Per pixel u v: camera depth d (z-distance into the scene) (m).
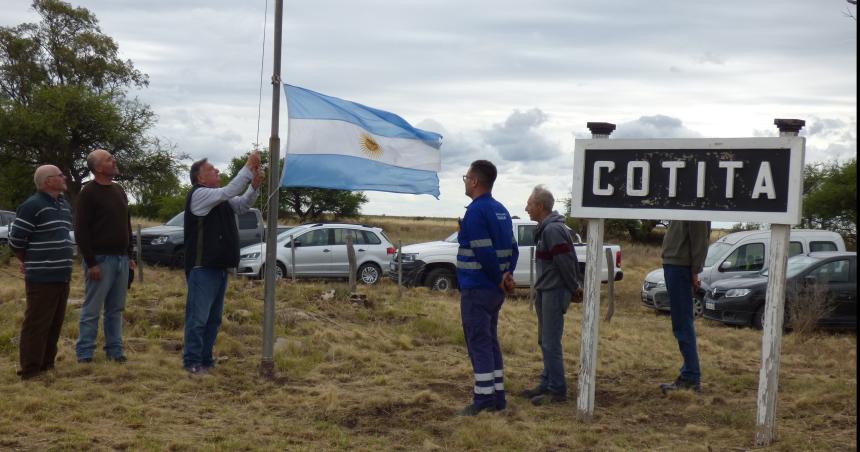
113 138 41.47
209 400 7.02
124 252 8.09
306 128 7.56
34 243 7.36
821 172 44.91
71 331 9.34
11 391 6.93
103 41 51.72
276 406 6.88
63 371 7.58
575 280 7.22
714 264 16.58
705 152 5.92
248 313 10.53
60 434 5.80
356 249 19.27
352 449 5.74
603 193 6.27
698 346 11.11
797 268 14.66
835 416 6.91
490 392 6.71
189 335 7.88
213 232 7.85
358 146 7.65
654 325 14.01
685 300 7.73
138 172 43.09
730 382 8.38
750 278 14.98
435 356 9.41
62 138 40.75
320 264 18.92
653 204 6.11
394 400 7.09
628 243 43.16
